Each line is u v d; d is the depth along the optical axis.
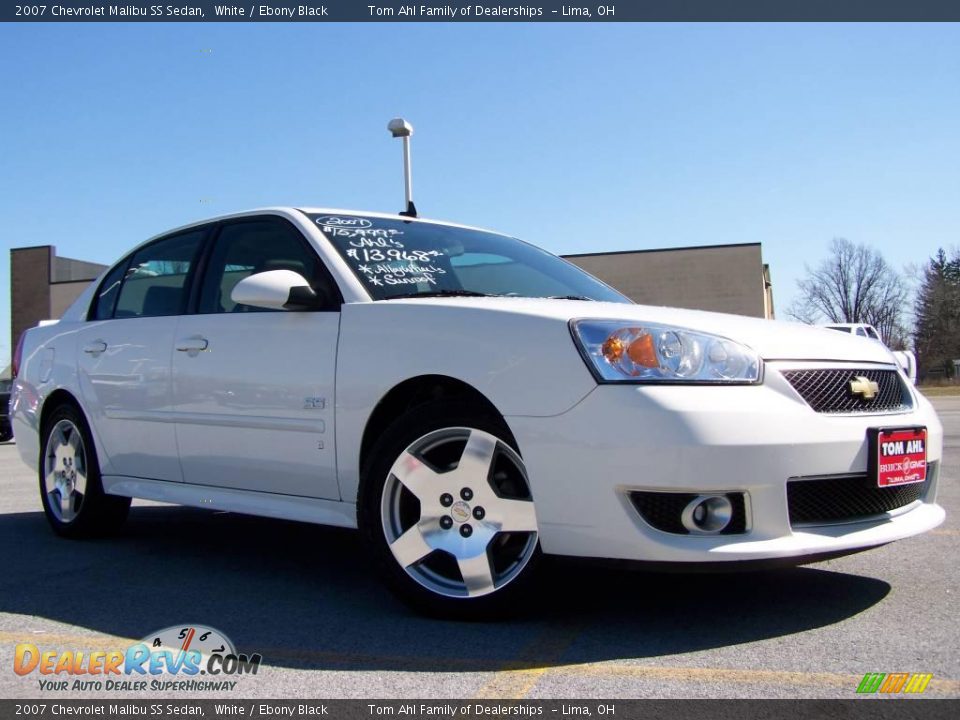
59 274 37.94
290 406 3.76
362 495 3.40
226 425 4.03
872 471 3.11
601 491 2.91
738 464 2.84
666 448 2.82
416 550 3.28
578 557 2.98
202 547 4.80
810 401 3.07
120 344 4.71
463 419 3.19
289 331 3.83
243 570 4.22
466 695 2.55
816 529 3.02
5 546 4.90
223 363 4.06
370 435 3.54
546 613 3.31
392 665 2.81
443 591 3.25
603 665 2.76
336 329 3.65
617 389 2.91
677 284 30.91
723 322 3.25
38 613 3.49
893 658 2.79
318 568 4.25
